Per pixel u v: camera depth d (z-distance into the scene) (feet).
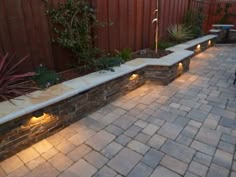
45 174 6.59
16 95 8.53
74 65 12.14
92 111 10.49
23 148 7.72
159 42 18.89
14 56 9.25
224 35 31.30
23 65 9.66
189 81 14.92
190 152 7.57
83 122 9.64
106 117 10.07
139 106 11.18
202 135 8.59
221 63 19.69
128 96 12.46
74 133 8.78
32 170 6.76
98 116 10.16
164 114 10.32
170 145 7.97
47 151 7.66
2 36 8.66
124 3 14.14
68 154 7.49
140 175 6.55
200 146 7.91
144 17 16.53
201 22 27.27
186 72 16.94
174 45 20.12
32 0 9.31
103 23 12.22
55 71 11.18
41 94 8.64
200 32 26.71
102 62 12.21
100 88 10.51
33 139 7.97
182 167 6.87
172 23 21.54
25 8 9.14
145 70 13.83
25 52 9.61
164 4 18.74
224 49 26.68
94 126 9.30
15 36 9.09
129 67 12.67
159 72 13.76
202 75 16.24
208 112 10.52
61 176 6.51
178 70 15.39
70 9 10.71
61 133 8.78
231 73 16.70
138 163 7.06
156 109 10.84
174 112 10.52
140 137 8.47
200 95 12.56
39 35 10.00
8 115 6.89
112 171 6.72
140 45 17.13
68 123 9.29
